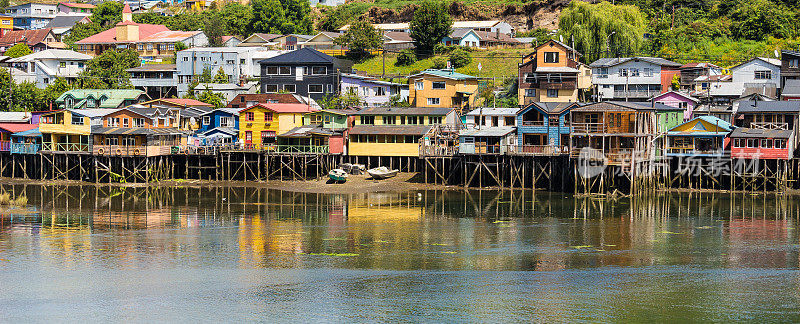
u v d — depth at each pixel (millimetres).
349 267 71938
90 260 73812
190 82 179375
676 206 100625
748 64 143250
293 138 128875
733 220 91562
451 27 194125
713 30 176625
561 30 168250
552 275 69438
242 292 65125
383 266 72188
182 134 130750
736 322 59062
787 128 113875
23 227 88000
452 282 67625
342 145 127438
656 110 115562
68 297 63812
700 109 129875
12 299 63188
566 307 61844
